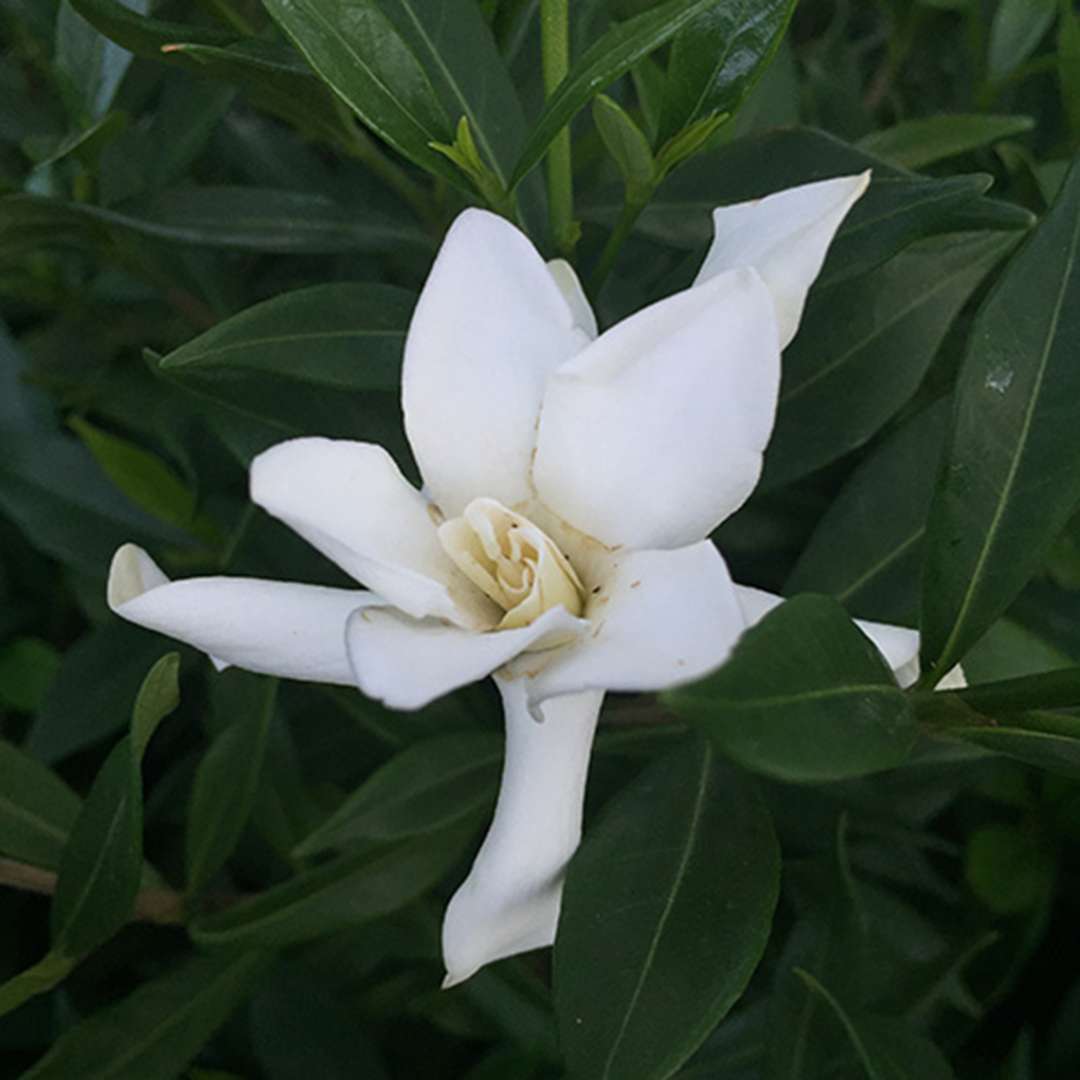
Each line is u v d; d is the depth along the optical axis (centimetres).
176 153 28
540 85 26
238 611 17
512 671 16
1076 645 26
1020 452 18
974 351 18
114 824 20
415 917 25
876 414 23
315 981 24
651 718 24
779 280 17
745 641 13
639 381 16
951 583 18
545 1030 23
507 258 17
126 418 31
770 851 18
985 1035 27
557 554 16
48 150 27
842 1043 21
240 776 23
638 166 20
